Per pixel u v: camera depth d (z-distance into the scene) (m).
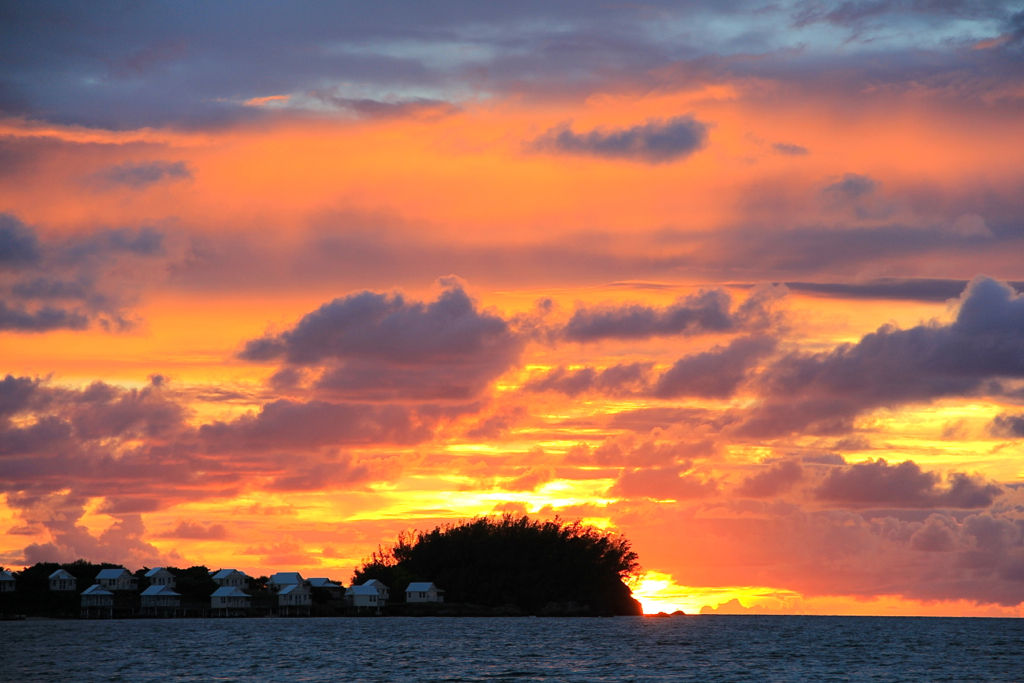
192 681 123.38
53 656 154.88
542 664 147.00
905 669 148.75
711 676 134.62
